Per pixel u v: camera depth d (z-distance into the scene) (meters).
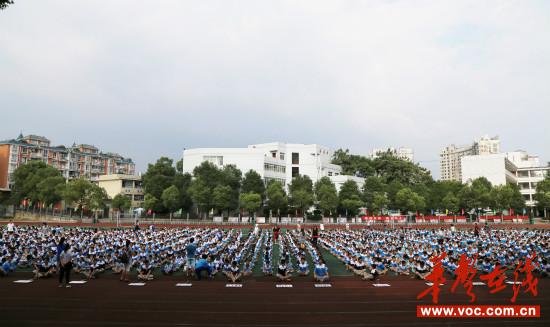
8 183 106.88
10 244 30.62
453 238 42.59
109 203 96.06
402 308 16.31
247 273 24.23
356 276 24.50
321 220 91.19
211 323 13.98
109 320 14.18
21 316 14.55
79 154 126.56
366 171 131.62
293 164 114.38
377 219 88.75
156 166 91.56
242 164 101.94
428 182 131.00
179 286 20.41
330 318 14.77
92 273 22.41
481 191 98.38
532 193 134.75
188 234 43.59
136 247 29.38
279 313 15.37
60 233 40.59
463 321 14.57
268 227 73.31
